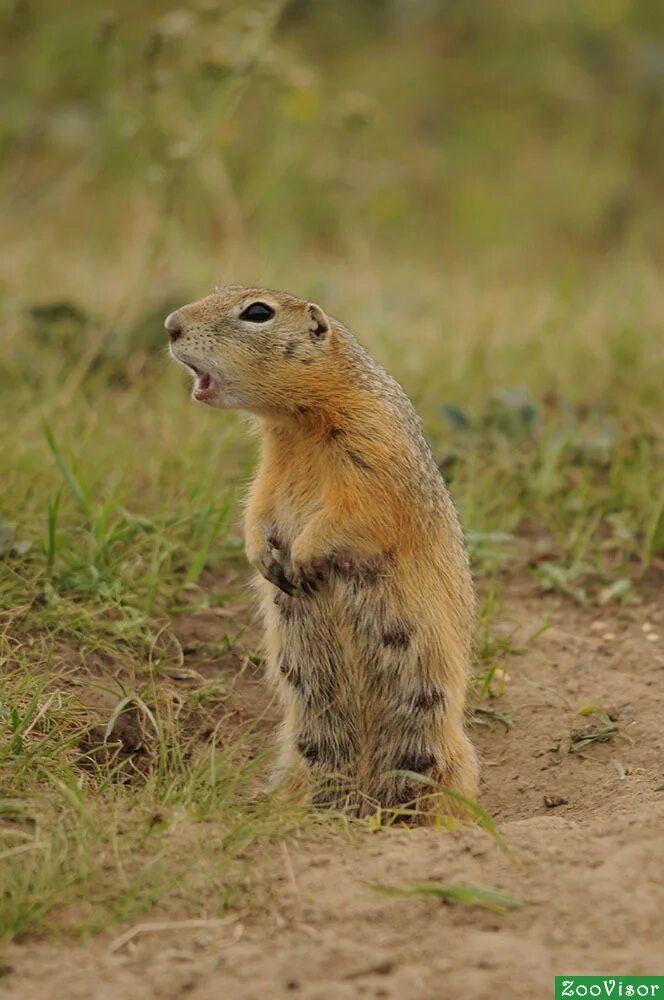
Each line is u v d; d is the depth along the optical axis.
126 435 12.99
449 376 14.95
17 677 9.40
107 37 16.72
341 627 9.01
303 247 22.47
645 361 15.39
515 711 10.38
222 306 9.11
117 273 18.42
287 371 8.95
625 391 14.61
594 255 23.95
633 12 28.88
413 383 14.77
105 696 9.64
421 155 25.73
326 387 8.97
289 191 22.70
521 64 27.84
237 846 7.30
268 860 7.25
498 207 24.45
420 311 17.77
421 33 28.53
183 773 8.43
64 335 14.90
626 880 6.99
